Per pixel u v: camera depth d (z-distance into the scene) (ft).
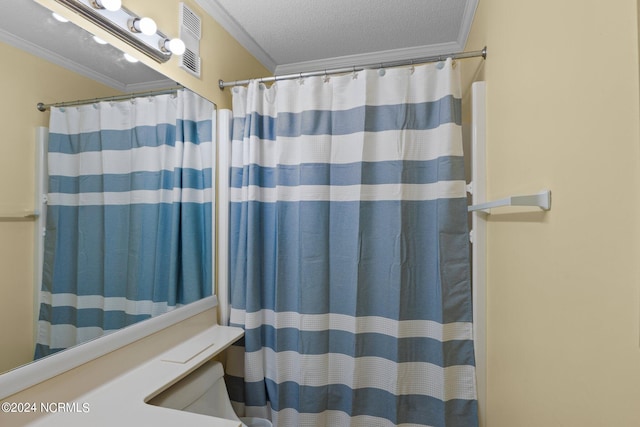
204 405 3.81
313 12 5.23
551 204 2.18
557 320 2.10
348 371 4.50
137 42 3.62
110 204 3.45
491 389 3.76
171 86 4.27
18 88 2.55
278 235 4.77
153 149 4.03
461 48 6.18
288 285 4.82
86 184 3.18
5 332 2.44
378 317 4.46
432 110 4.27
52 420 2.61
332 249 4.61
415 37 6.04
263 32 5.82
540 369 2.37
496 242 3.55
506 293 3.18
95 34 3.25
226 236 5.07
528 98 2.62
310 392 4.51
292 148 4.80
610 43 1.52
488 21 3.99
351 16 5.34
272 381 4.87
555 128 2.13
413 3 4.99
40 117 2.73
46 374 2.64
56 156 2.88
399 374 4.25
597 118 1.63
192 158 4.66
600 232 1.61
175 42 4.00
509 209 3.10
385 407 4.40
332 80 4.59
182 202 4.51
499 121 3.45
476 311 4.00
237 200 5.05
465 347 4.12
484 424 3.98
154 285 4.00
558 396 2.08
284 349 4.79
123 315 3.54
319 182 4.54
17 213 2.56
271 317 4.92
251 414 4.81
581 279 1.80
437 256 4.17
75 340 2.97
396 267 4.29
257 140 4.86
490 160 3.81
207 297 4.86
